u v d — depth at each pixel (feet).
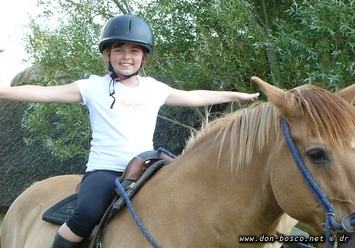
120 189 7.91
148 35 8.67
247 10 17.07
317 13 15.10
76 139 23.12
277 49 16.51
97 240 8.00
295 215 6.41
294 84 16.69
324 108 6.26
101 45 8.69
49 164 30.37
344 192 5.96
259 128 6.93
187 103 9.01
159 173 8.16
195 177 7.48
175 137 24.27
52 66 19.13
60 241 8.20
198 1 18.45
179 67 17.87
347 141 6.07
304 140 6.26
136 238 7.58
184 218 7.35
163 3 18.78
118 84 8.59
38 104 19.08
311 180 6.14
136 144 8.47
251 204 6.95
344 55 15.19
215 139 7.59
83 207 7.99
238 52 17.16
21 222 11.05
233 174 7.08
